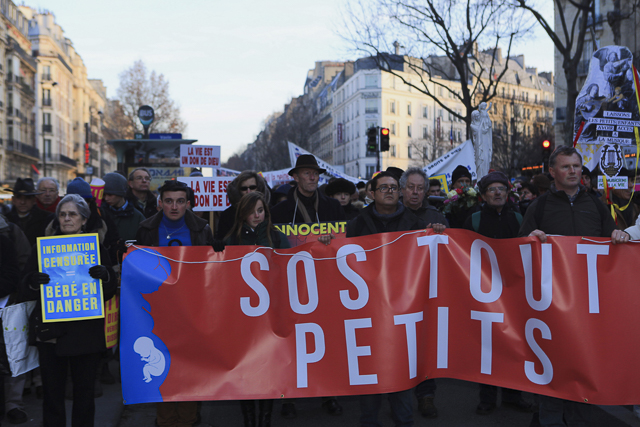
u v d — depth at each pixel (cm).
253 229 439
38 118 6431
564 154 418
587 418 402
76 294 377
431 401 478
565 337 388
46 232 404
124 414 503
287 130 7894
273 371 391
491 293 409
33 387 552
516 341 401
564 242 400
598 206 423
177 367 389
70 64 8038
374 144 1669
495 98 5009
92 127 9419
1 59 5062
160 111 4506
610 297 392
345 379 392
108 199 590
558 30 3541
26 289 377
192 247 397
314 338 397
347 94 7825
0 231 477
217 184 812
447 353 410
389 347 392
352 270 402
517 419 471
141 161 1351
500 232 511
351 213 668
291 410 486
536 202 436
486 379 404
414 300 399
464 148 1145
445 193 948
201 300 394
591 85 557
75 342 374
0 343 379
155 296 392
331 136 8831
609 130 556
